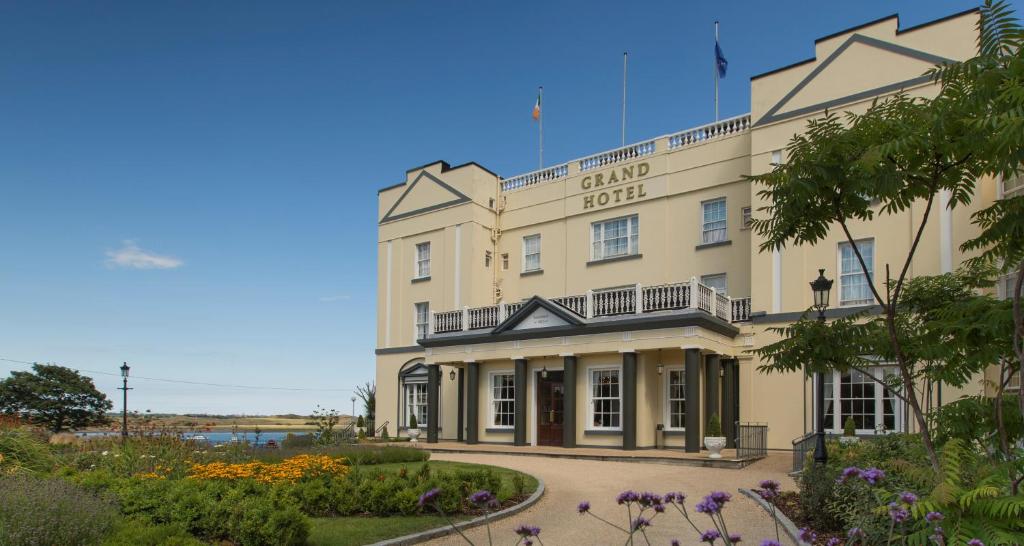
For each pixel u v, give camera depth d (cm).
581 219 2569
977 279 934
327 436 2225
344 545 847
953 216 1706
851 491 826
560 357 2200
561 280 2589
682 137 2364
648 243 2373
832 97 1917
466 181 2741
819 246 1914
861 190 553
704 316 1855
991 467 598
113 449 1430
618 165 2489
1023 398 500
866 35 1880
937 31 1769
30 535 687
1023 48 466
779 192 586
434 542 900
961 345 600
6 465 1202
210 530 860
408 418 2814
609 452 1894
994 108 472
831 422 1842
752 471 1537
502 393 2361
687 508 1109
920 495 733
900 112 547
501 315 2300
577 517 1062
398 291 2934
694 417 1831
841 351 628
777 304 1962
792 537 837
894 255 1789
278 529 807
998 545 501
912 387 580
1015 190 1503
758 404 1970
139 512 895
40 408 3450
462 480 1130
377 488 1035
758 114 2056
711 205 2259
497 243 2789
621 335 1989
